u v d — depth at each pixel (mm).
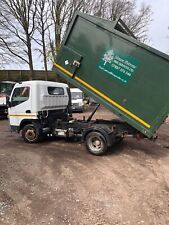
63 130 9938
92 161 7852
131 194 5508
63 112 11531
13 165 7359
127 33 9273
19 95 10203
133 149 9375
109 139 8352
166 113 7387
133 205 5008
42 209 4824
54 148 9445
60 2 27078
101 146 8398
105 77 8117
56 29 27375
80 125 9469
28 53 27188
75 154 8641
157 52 7359
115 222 4391
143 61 7578
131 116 7859
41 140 10633
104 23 8039
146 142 10523
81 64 8383
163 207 4941
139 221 4434
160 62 7383
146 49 7496
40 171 6887
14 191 5590
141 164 7621
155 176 6629
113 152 8922
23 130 10320
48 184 6000
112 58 7969
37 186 5879
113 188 5812
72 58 8477
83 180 6273
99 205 4992
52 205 4977
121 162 7785
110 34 7938
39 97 9969
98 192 5590
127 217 4559
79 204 5027
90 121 9641
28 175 6566
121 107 7977
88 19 8172
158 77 7434
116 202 5125
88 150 8617
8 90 18125
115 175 6645
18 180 6219
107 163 7668
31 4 25953
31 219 4473
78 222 4383
